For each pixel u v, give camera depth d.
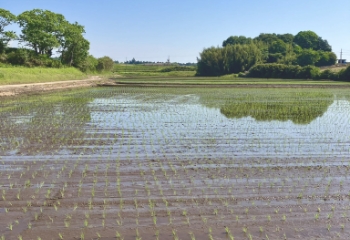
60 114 16.48
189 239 5.38
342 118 16.36
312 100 23.81
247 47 69.19
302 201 6.77
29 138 11.53
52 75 38.47
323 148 10.75
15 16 45.03
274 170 8.57
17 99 22.50
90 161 9.08
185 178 7.90
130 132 12.73
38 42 47.62
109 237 5.41
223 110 18.56
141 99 23.59
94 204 6.51
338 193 7.16
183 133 12.63
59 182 7.56
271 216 6.14
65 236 5.42
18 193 6.95
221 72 68.25
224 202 6.66
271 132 13.03
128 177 7.91
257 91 30.81
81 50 56.97
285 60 68.25
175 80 46.16
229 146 10.84
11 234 5.43
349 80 45.00
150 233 5.53
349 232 5.65
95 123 14.40
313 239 5.45
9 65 39.47
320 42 100.81
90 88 32.88
